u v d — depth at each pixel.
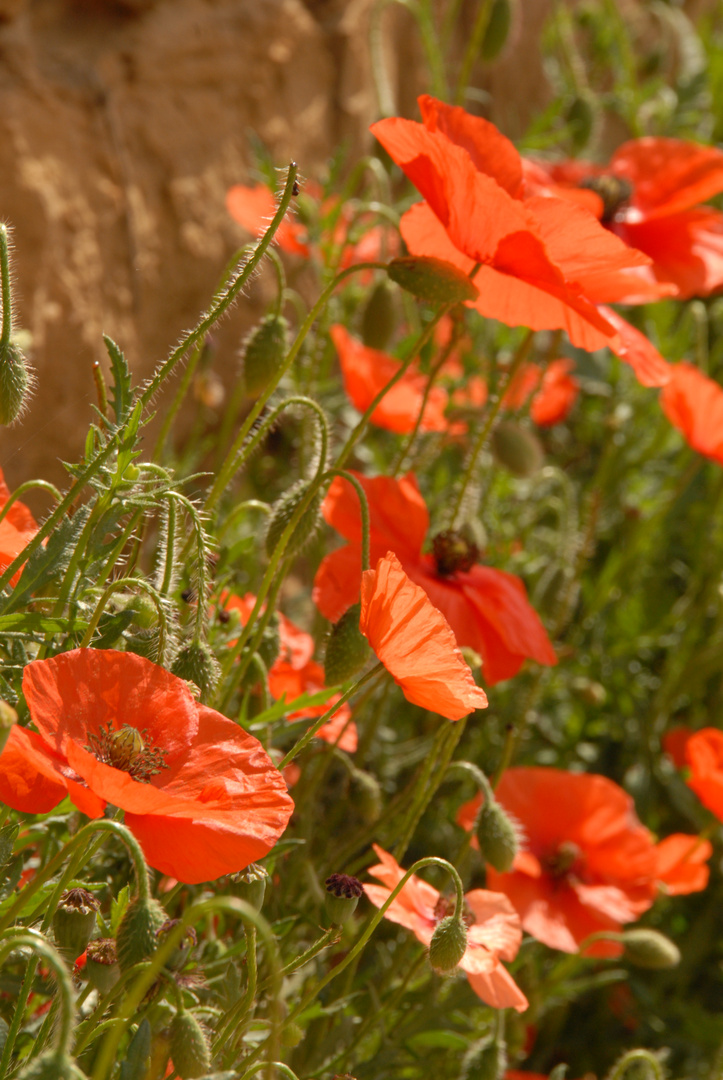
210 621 0.98
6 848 0.87
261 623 0.96
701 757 1.08
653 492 1.54
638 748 1.30
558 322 1.00
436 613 0.88
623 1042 1.20
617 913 1.10
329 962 1.02
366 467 1.56
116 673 0.88
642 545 1.33
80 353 1.23
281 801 0.87
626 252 0.98
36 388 1.20
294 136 1.58
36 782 0.86
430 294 0.94
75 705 0.87
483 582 1.05
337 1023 0.98
